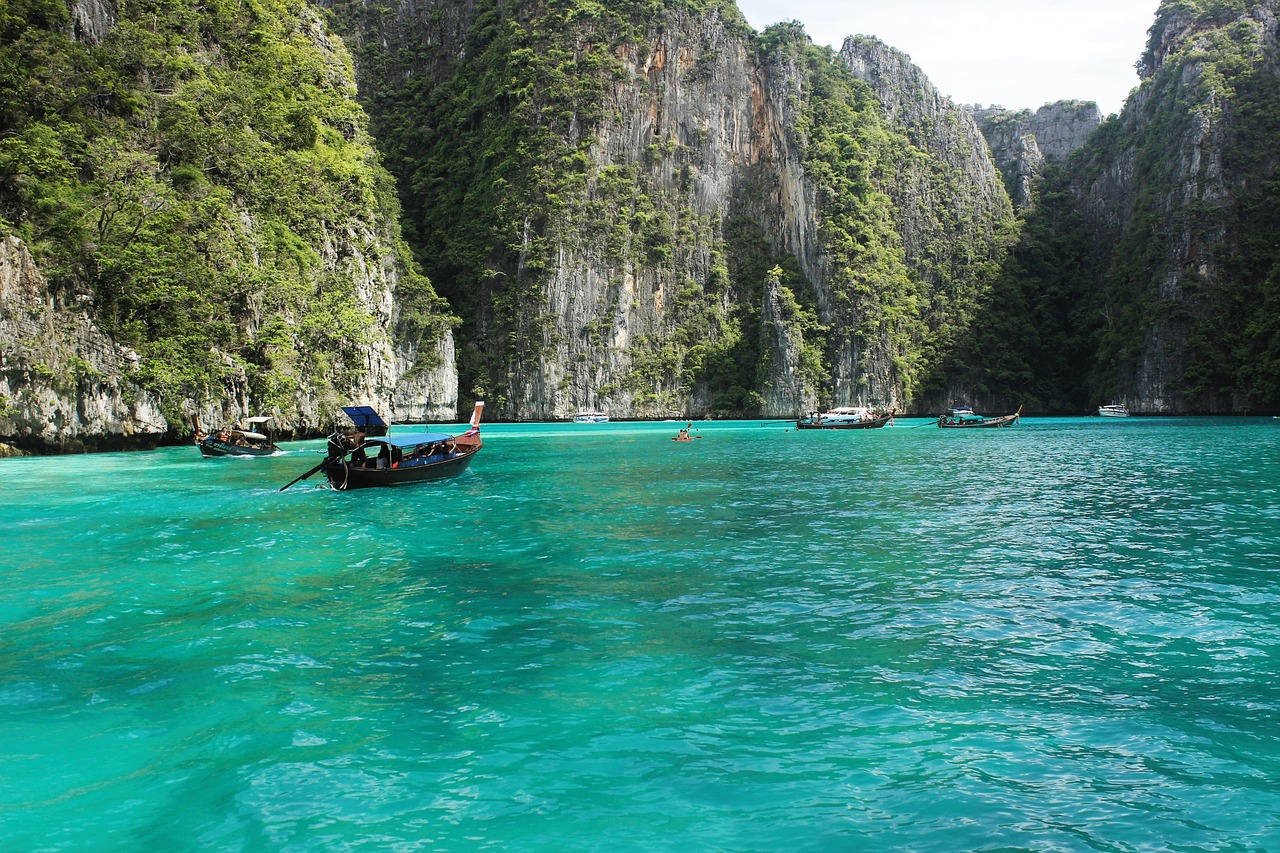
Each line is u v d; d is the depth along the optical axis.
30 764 8.70
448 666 11.53
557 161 124.69
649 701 10.20
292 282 65.81
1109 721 9.49
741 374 132.62
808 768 8.48
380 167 112.50
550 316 120.94
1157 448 51.25
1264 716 9.58
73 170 50.72
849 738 9.12
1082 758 8.62
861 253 133.62
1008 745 8.92
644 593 15.42
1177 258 128.75
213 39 75.62
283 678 11.12
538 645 12.39
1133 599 14.66
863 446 56.91
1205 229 126.94
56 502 27.91
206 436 48.88
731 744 9.01
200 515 25.16
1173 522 22.67
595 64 129.75
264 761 8.73
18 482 33.44
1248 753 8.68
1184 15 154.12
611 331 124.44
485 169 129.00
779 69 142.88
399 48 152.25
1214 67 135.75
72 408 46.06
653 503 27.41
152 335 52.53
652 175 133.38
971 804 7.75
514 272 123.50
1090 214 160.62
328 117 89.62
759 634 12.81
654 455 49.19
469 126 135.38
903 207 148.50
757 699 10.23
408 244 120.31
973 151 166.12
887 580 16.30
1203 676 10.85
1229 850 6.99
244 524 23.48
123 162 53.66
